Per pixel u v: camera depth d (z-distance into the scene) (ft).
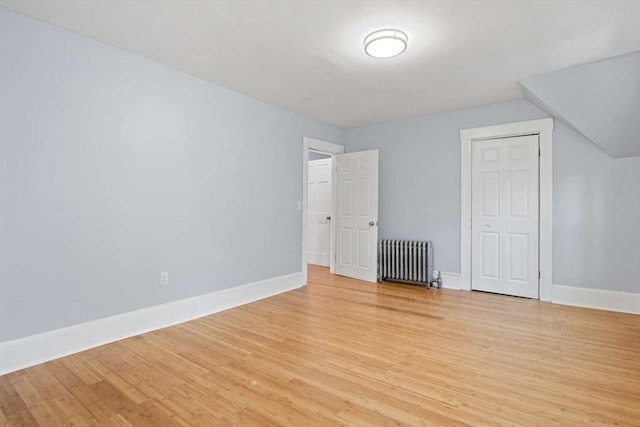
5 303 7.05
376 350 8.13
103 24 7.62
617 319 10.33
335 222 17.51
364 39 8.20
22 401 5.98
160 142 9.75
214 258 11.27
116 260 8.82
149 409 5.75
